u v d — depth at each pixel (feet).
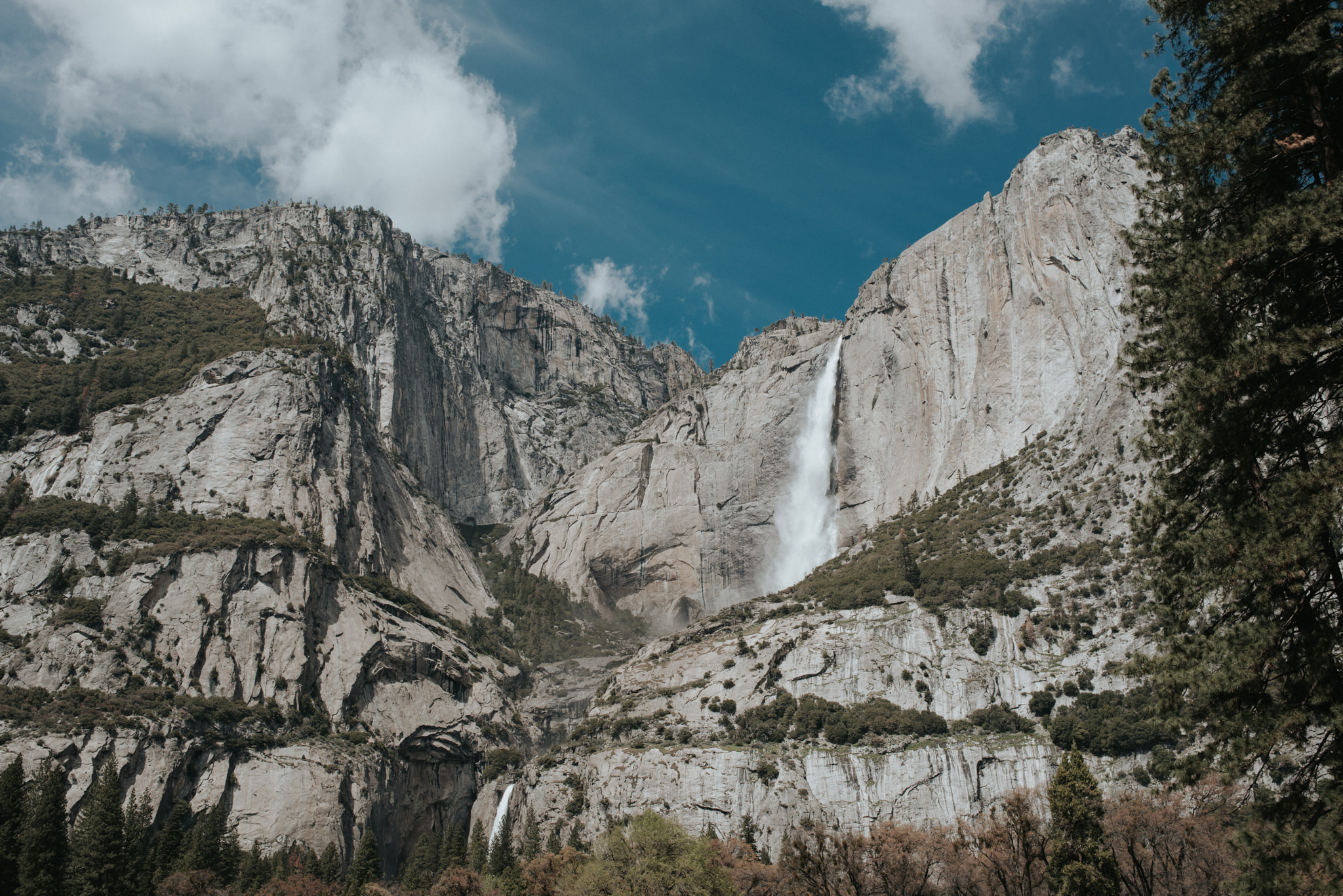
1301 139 102.94
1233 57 108.47
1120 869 212.64
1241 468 101.35
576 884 249.55
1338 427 96.58
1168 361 114.83
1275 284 102.47
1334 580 93.25
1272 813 96.22
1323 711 93.09
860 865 231.91
